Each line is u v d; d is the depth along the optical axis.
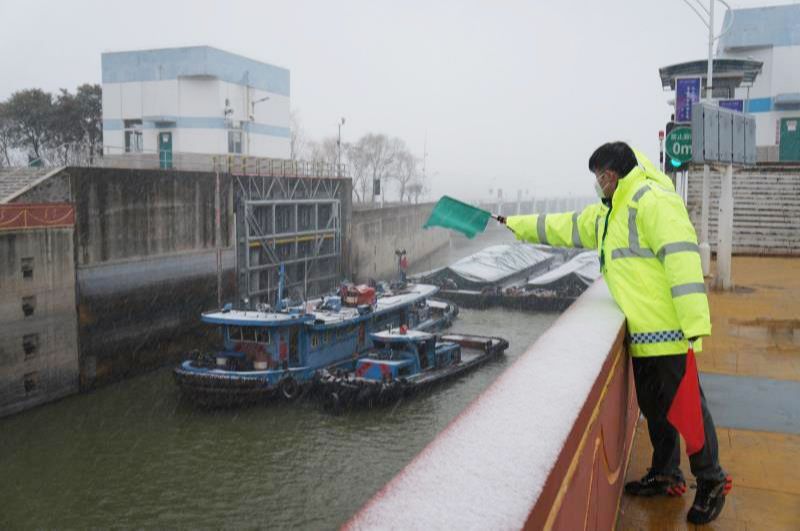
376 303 39.00
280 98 56.41
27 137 54.84
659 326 3.82
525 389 2.27
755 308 9.98
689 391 3.79
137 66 49.12
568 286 54.09
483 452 1.66
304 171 52.81
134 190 34.00
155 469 24.14
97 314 31.98
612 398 3.39
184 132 48.78
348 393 29.66
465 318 49.59
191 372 29.89
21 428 26.97
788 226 16.25
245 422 28.47
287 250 47.88
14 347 27.77
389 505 1.36
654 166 4.07
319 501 22.14
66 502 21.83
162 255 36.06
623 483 4.46
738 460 4.96
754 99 37.25
